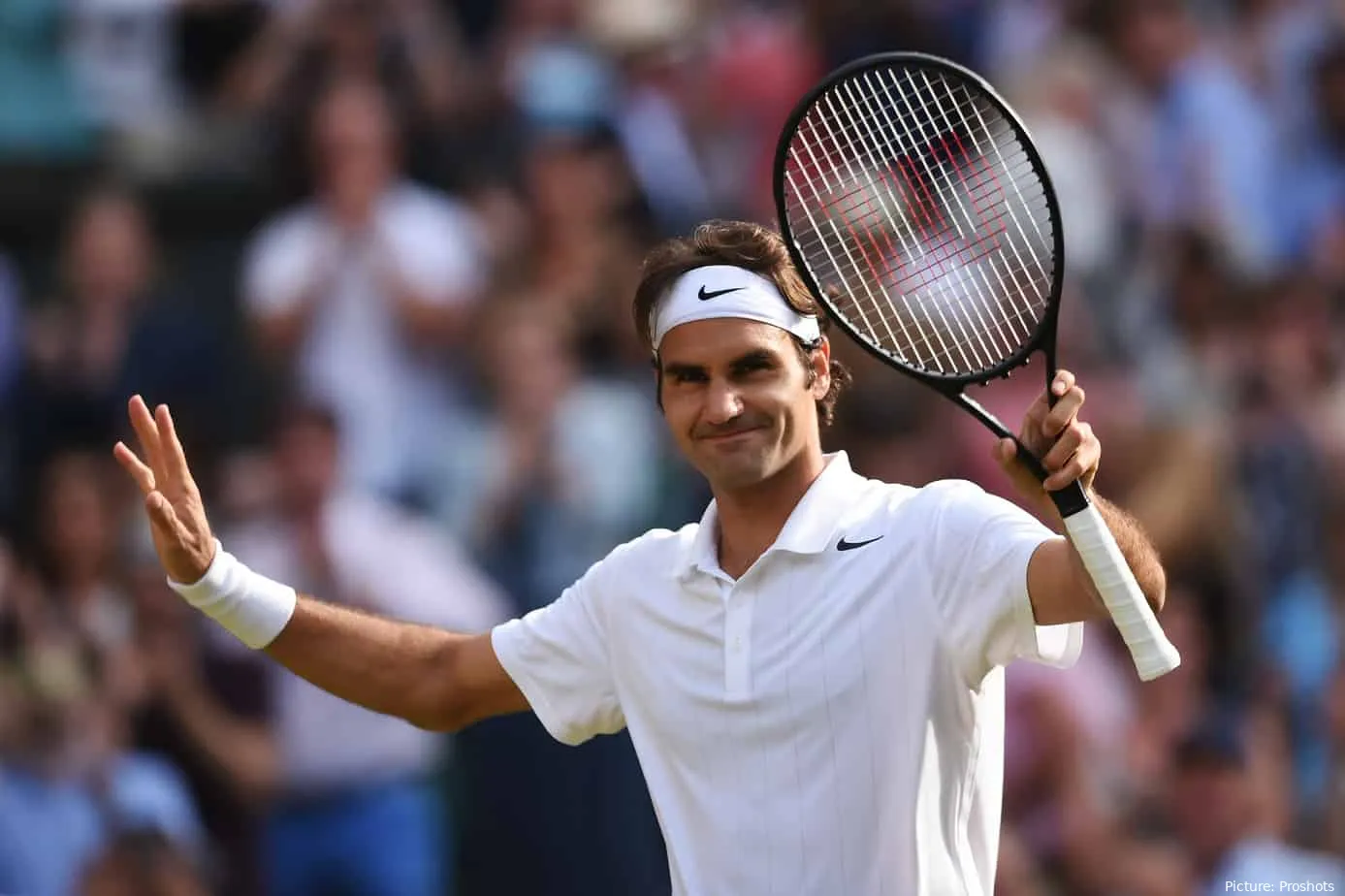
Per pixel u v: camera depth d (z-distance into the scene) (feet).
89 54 134.51
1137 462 115.24
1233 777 95.81
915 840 47.83
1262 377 126.52
